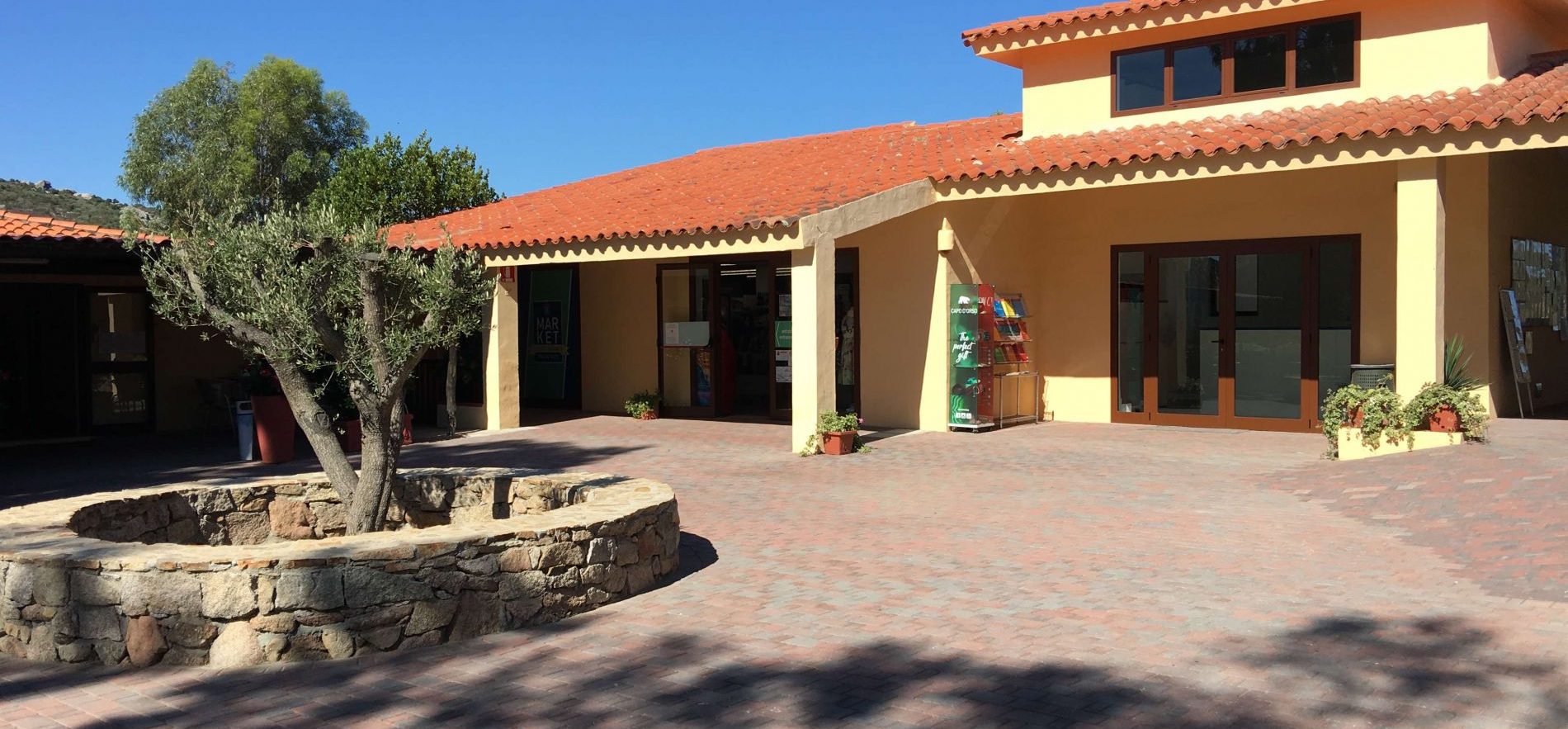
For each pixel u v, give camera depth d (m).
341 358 7.57
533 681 5.23
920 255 15.00
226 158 44.97
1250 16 13.99
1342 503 9.02
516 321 16.73
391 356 7.49
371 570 5.71
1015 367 15.77
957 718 4.59
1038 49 15.82
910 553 7.74
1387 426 10.88
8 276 15.90
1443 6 12.95
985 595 6.52
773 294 17.20
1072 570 7.10
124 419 16.98
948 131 18.72
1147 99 15.04
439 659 5.62
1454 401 10.58
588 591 6.46
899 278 15.27
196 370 17.69
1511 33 13.58
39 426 16.28
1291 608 6.02
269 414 13.56
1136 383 15.70
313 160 47.22
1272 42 14.05
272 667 5.56
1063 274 16.22
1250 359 14.75
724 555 7.87
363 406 7.54
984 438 14.12
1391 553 7.25
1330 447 11.56
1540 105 10.52
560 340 19.64
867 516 9.22
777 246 13.08
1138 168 12.67
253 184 45.06
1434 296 11.18
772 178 16.95
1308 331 14.27
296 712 4.91
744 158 20.38
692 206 15.38
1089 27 14.91
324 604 5.63
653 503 7.11
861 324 15.72
